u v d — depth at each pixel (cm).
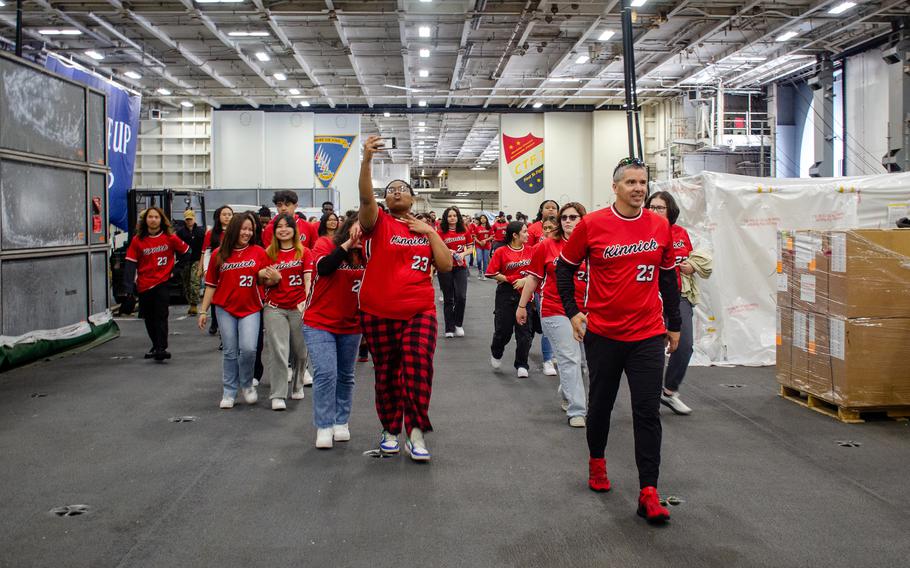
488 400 652
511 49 2064
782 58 2123
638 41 1989
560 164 2998
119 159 1452
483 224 2275
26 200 854
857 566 311
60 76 925
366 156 434
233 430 545
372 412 609
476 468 453
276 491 410
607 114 2959
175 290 1516
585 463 463
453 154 4528
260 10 1692
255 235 623
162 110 2814
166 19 1812
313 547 333
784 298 646
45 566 312
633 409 375
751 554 323
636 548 330
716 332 816
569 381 561
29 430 545
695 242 827
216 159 2855
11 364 802
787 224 816
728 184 815
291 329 626
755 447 496
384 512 378
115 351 930
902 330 557
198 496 401
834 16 1772
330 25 1884
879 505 385
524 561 318
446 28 1909
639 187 367
